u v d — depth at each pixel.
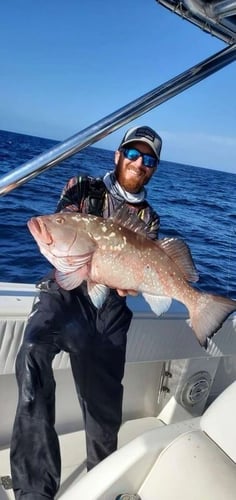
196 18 1.83
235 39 1.90
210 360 2.55
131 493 1.33
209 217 13.17
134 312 2.17
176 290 1.56
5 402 2.08
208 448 1.38
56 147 1.60
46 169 1.63
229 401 1.44
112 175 2.04
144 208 2.07
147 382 2.52
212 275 6.23
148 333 2.21
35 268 5.60
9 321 1.88
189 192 19.33
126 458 1.35
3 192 1.64
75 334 1.79
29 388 1.66
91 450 1.94
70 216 1.48
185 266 1.57
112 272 1.51
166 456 1.36
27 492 1.61
